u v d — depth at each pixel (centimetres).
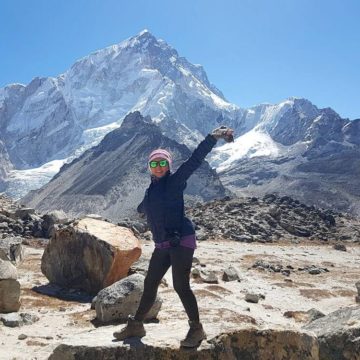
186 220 795
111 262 2325
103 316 1767
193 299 797
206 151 757
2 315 1733
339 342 1015
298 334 895
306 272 3691
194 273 3003
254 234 6359
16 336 1538
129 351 805
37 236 4394
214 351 825
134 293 1798
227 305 2241
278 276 3403
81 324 1750
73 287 2438
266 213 7219
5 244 3003
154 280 812
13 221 4538
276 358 866
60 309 1997
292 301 2567
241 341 856
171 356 808
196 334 806
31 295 2239
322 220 7712
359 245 6494
